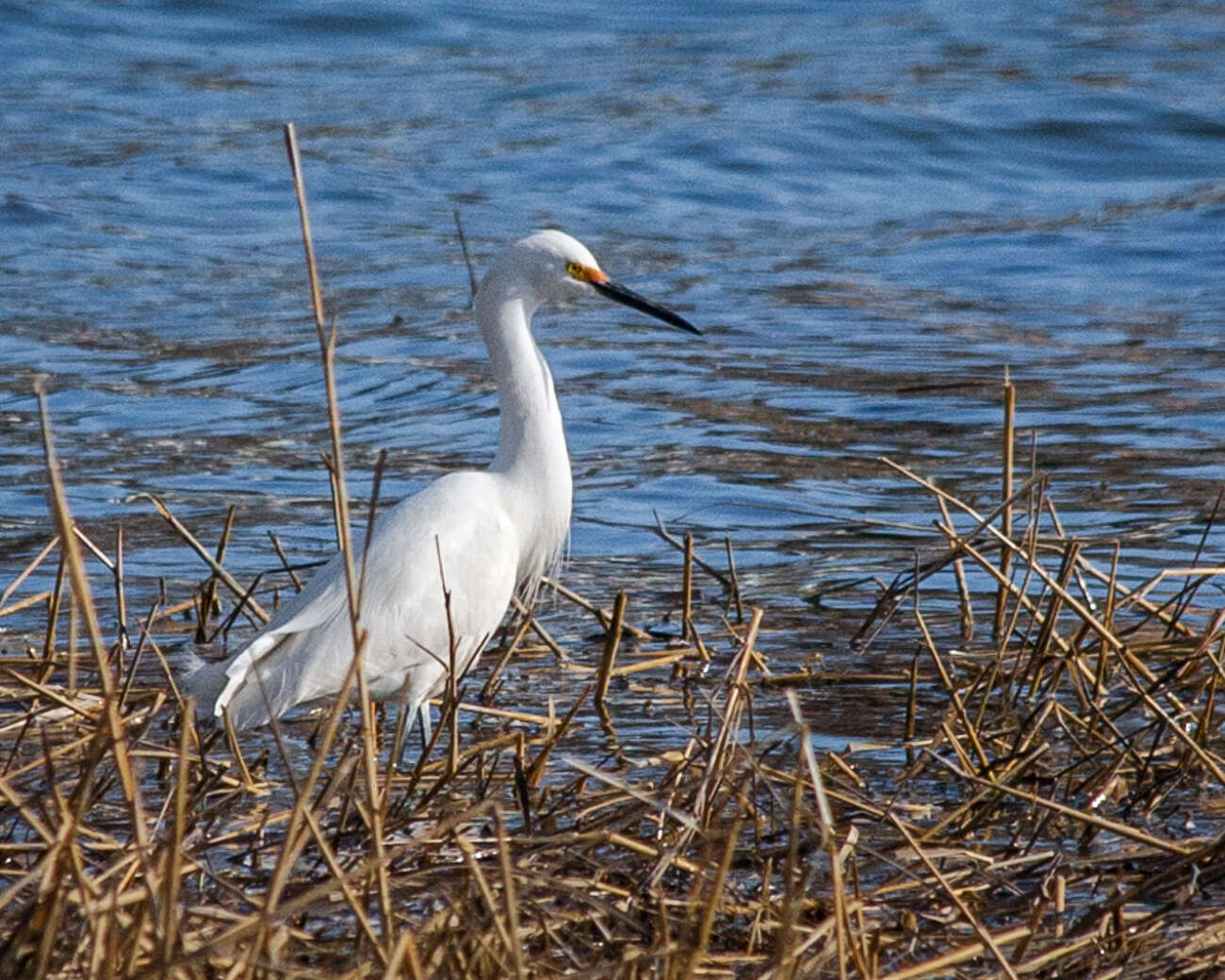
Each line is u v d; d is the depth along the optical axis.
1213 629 8.95
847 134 30.25
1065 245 25.31
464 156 28.75
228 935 5.05
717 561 12.77
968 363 19.06
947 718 8.37
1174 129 31.23
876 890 6.50
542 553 9.89
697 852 6.75
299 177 5.98
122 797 7.89
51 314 20.45
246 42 36.00
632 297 9.80
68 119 30.20
